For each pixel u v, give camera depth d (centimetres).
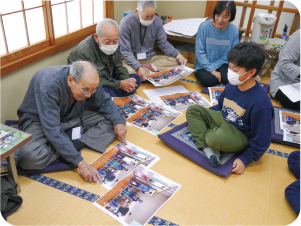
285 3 351
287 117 247
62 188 168
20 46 222
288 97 251
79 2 285
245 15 378
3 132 157
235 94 189
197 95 289
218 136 186
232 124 196
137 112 251
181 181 179
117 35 225
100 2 326
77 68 163
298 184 162
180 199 165
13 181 156
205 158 194
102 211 154
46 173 180
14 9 210
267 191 177
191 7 402
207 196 169
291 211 163
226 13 276
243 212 160
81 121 207
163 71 300
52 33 245
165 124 238
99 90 208
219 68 308
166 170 187
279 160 206
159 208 157
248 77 176
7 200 146
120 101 263
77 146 195
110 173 180
